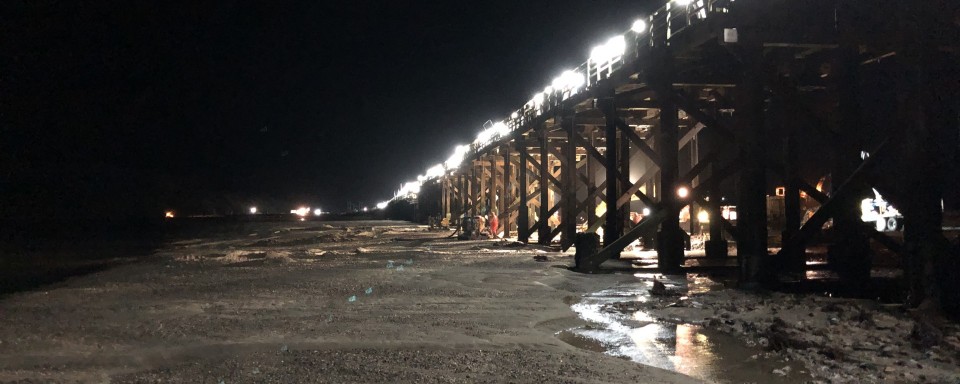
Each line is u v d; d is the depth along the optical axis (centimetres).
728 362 698
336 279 1426
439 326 884
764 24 1138
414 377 637
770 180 2664
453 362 692
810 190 1404
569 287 1266
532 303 1079
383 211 11406
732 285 1239
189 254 2314
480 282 1352
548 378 634
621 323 912
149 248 2939
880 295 1117
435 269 1631
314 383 619
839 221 1261
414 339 802
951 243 1001
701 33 1225
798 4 1134
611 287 1262
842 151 1246
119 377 646
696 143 2181
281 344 775
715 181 1512
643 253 2019
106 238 4097
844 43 1124
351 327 875
